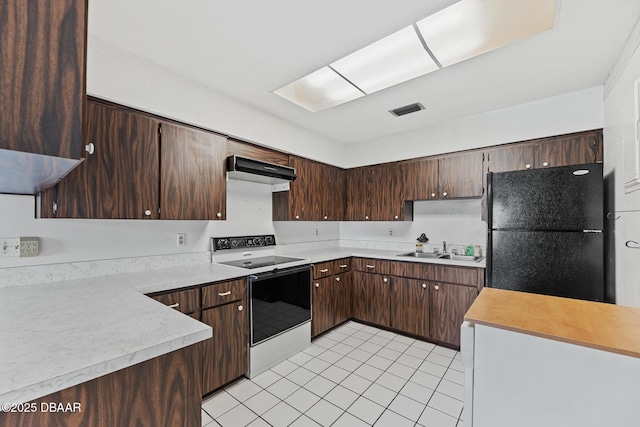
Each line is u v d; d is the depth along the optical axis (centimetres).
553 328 104
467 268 275
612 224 204
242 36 172
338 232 439
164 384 101
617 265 193
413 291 307
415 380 224
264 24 162
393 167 359
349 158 399
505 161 281
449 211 348
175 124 216
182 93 218
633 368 88
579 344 95
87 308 129
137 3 145
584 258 200
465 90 240
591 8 146
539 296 145
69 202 166
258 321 235
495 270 229
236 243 282
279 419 181
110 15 154
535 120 262
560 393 98
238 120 258
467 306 275
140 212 194
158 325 109
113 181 182
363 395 205
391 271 323
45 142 74
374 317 335
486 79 221
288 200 313
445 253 346
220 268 237
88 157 173
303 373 235
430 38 173
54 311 125
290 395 205
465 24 161
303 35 171
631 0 141
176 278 197
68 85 78
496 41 174
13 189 151
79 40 81
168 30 167
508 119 276
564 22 157
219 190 239
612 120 206
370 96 252
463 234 339
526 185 220
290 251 354
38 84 73
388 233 397
